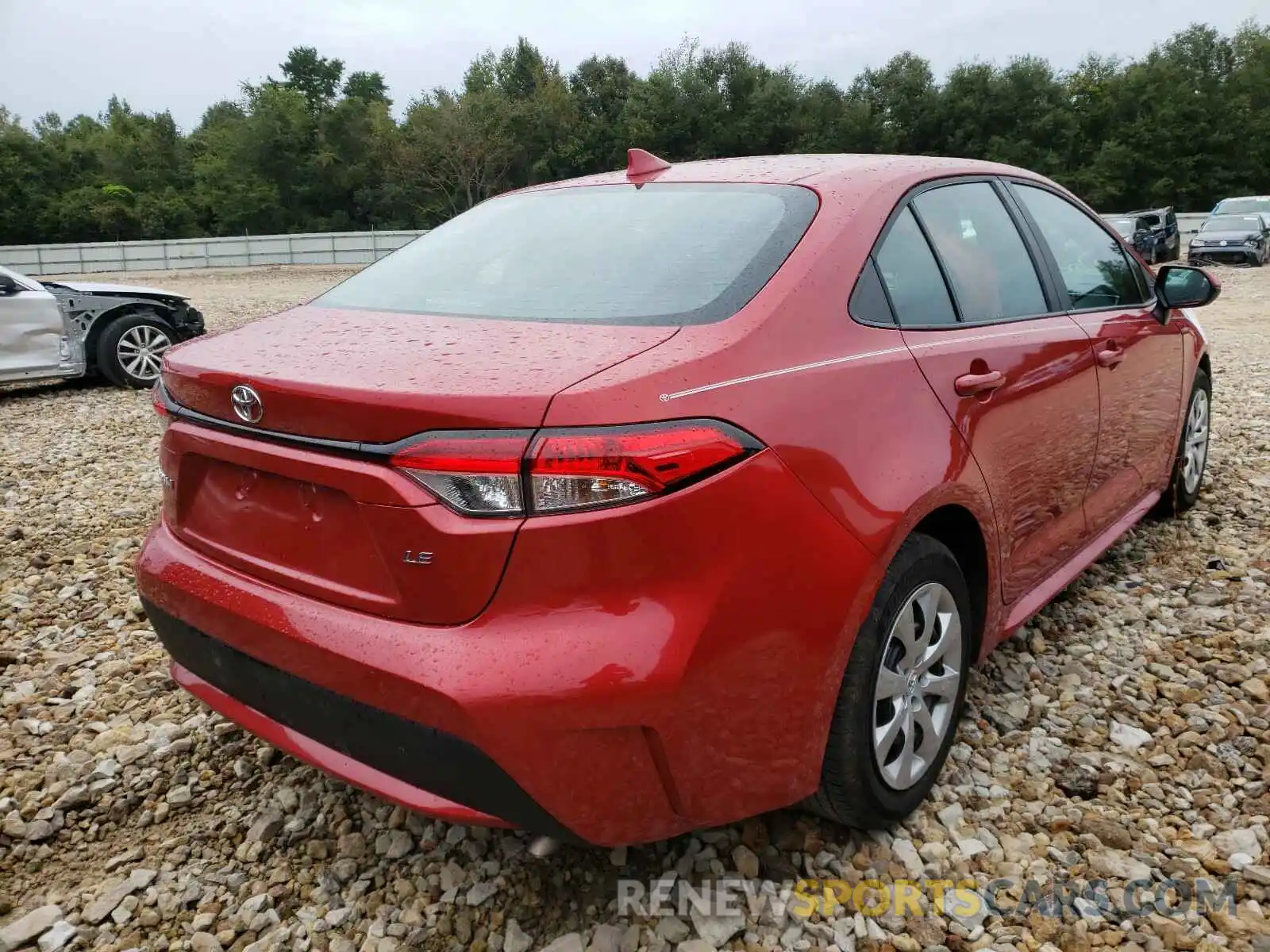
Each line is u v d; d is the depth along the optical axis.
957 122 51.66
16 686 3.19
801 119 50.19
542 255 2.46
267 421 1.91
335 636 1.85
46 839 2.45
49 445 6.78
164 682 3.21
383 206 55.19
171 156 64.44
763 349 1.94
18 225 53.59
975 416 2.39
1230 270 22.48
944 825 2.38
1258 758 2.62
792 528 1.85
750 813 1.95
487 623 1.72
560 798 1.74
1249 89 55.03
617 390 1.71
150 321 9.16
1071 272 3.21
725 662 1.79
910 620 2.22
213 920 2.16
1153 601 3.59
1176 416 3.96
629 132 50.47
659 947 2.03
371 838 2.42
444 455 1.68
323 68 67.50
